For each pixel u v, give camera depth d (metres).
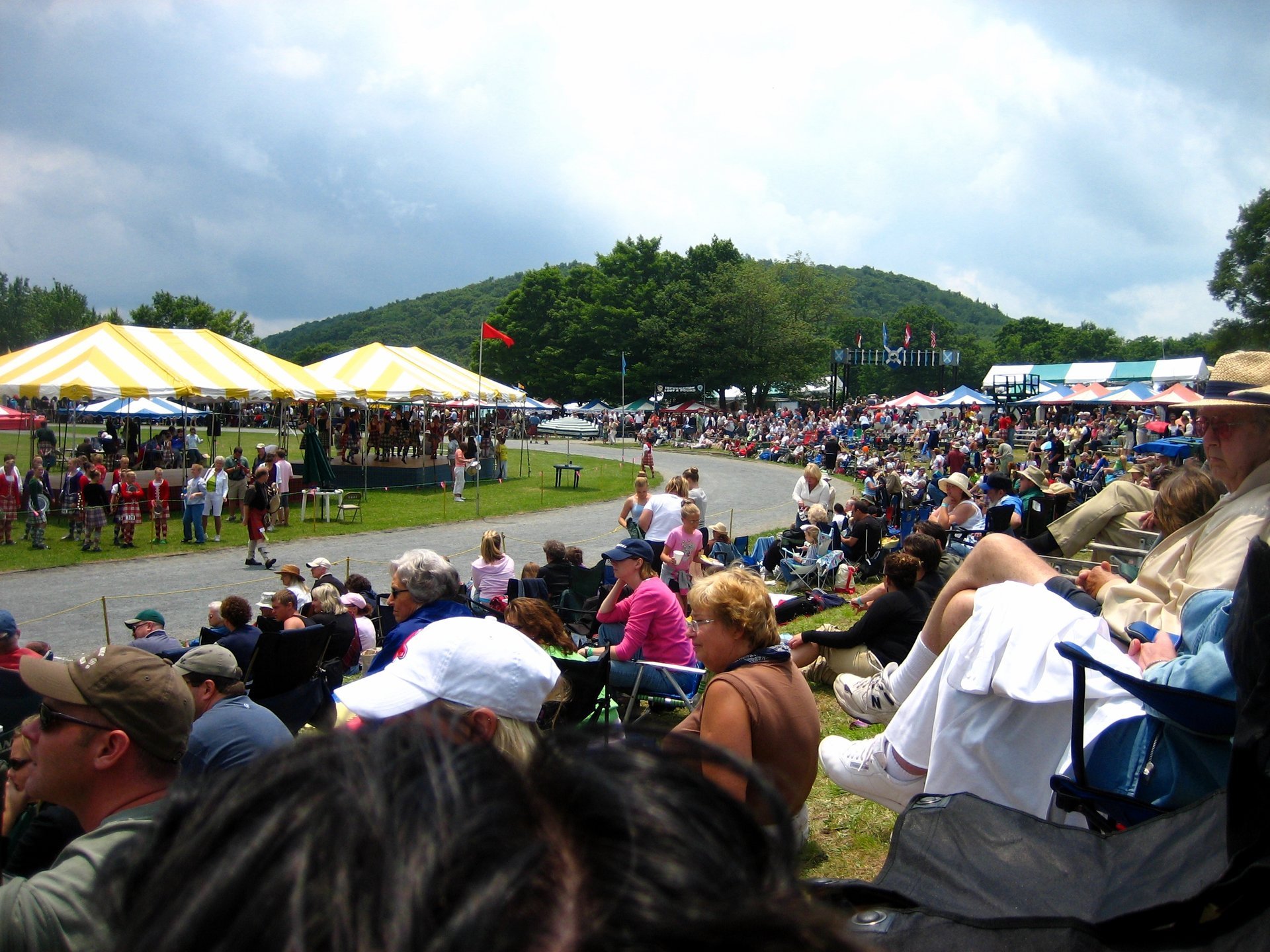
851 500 13.62
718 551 12.30
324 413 39.94
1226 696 2.38
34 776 2.35
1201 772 2.36
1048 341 146.25
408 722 0.63
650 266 94.50
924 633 4.15
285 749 0.60
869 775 3.37
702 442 56.75
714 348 82.38
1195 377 50.06
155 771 2.37
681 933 0.47
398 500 26.50
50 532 18.84
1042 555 6.34
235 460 21.06
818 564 11.74
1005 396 59.28
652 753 0.64
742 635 3.33
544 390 92.06
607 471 39.31
